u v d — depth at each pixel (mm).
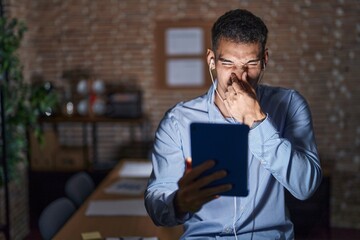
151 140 5301
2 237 4336
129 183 3684
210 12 5070
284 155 1370
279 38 5031
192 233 1626
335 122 5086
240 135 1318
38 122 4934
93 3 5168
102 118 4941
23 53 4973
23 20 5004
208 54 1533
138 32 5168
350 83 5016
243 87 1368
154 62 5199
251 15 1417
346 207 5172
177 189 1449
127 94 4949
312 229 4949
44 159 5035
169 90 5223
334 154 5125
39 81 5305
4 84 3902
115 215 2977
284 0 4977
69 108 5152
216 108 1580
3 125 3463
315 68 5035
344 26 4949
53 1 5191
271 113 1572
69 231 2707
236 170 1327
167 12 5117
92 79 5246
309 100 5082
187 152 1593
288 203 4738
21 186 4898
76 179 3609
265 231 1586
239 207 1570
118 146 5340
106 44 5211
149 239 2570
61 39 5242
